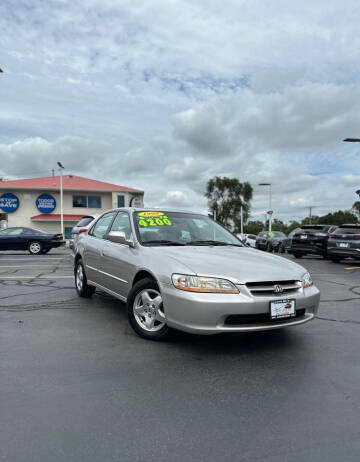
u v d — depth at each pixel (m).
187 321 3.33
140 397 2.60
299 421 2.31
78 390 2.69
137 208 5.11
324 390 2.76
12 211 33.72
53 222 34.56
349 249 13.48
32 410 2.38
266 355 3.50
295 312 3.54
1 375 2.92
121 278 4.44
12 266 10.99
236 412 2.41
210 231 5.11
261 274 3.51
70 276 8.66
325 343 3.89
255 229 82.94
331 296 6.75
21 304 5.53
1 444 2.01
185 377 2.96
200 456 1.94
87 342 3.77
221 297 3.29
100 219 5.97
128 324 4.46
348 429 2.23
